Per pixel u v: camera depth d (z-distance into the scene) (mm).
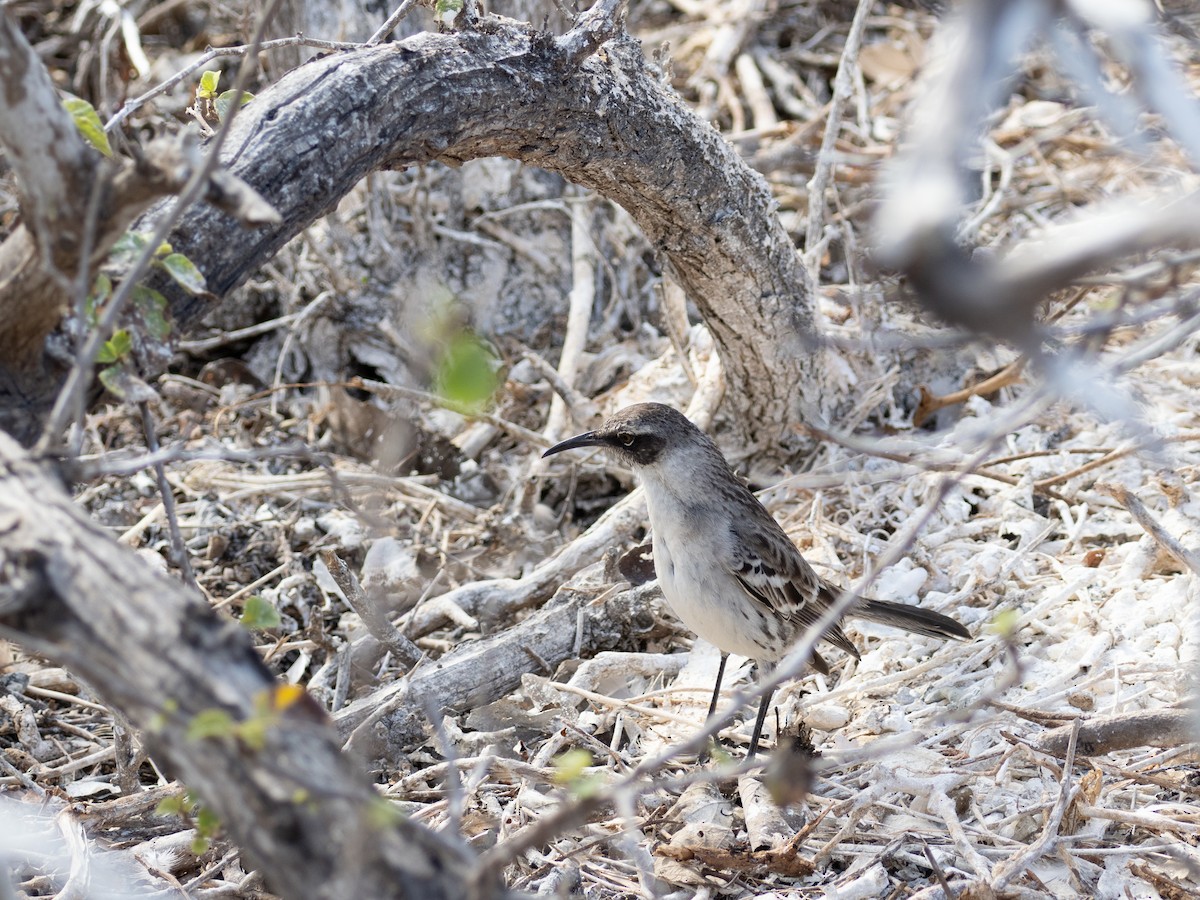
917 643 10266
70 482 5656
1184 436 10953
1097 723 8094
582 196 15219
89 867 7508
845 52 12773
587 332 14375
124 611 4930
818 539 11406
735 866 7789
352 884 4477
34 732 9539
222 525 12352
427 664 10062
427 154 8500
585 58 9094
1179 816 7922
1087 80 4988
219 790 4895
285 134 7398
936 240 4074
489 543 12344
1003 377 12133
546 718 9719
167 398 14031
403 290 13883
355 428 13734
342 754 5090
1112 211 7684
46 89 5480
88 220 5172
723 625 9492
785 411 12453
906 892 7562
